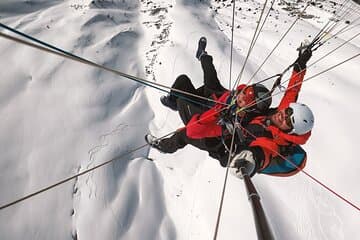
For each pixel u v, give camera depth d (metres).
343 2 21.62
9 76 10.69
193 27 12.86
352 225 8.80
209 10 15.06
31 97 10.36
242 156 3.30
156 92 11.02
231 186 8.70
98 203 8.60
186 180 9.25
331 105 11.63
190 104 4.41
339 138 10.67
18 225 8.27
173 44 12.10
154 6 14.38
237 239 8.00
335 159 10.14
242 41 13.94
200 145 4.05
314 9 18.95
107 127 10.01
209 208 8.52
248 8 16.52
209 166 9.24
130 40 12.80
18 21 12.46
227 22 14.93
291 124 3.22
